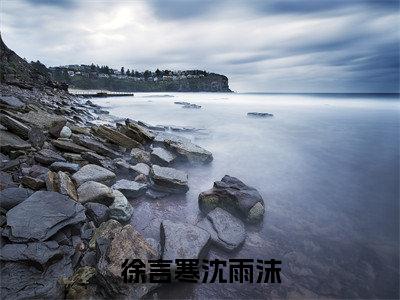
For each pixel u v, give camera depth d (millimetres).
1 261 5203
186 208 9328
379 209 9703
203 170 13617
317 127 25625
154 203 9461
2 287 4824
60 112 21844
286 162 14984
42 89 41500
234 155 16281
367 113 36781
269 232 8141
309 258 7004
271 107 49625
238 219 8234
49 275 5266
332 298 5773
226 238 7223
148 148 15664
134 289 5133
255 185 11891
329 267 6703
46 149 10898
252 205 8516
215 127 25906
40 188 7828
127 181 9969
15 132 11344
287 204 10086
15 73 42719
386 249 7445
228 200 8742
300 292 5863
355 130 23562
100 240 6102
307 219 8984
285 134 22359
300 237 7926
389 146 18156
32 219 6098
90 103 43125
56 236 6098
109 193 8203
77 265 5758
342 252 7297
